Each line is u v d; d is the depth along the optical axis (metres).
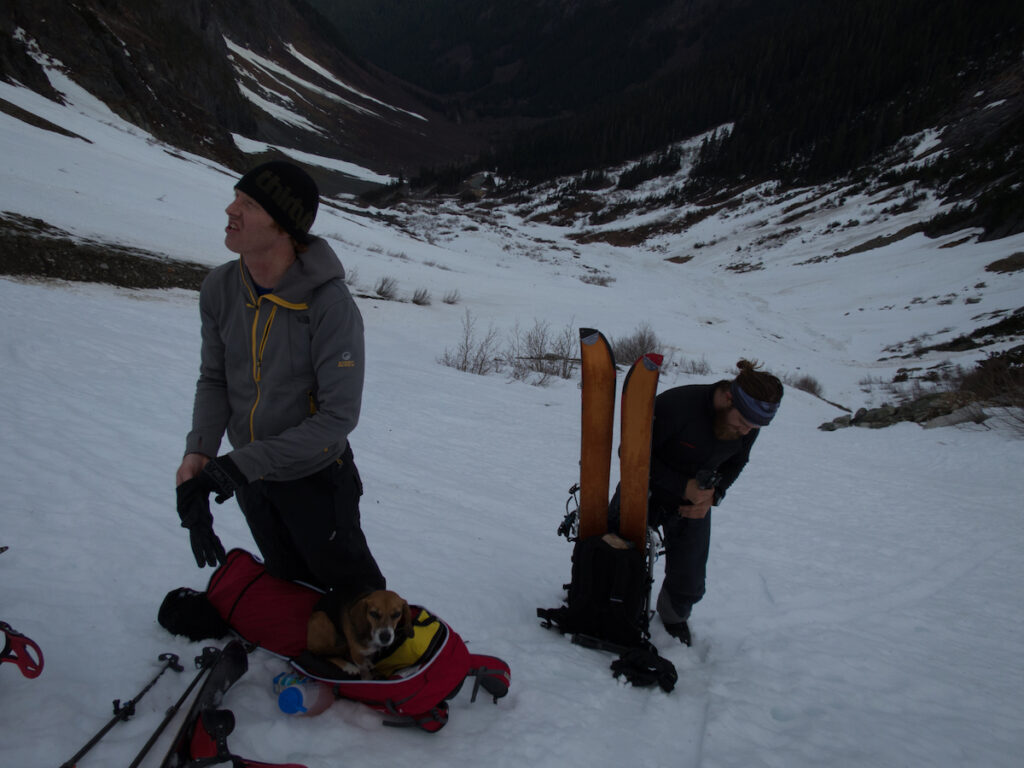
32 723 1.87
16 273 12.13
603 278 47.16
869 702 3.18
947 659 3.89
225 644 2.46
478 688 2.53
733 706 2.89
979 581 5.45
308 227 2.04
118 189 22.03
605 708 2.67
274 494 2.21
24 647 1.90
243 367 2.16
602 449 3.28
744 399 2.88
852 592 4.89
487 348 18.89
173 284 15.03
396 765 2.04
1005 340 27.67
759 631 3.99
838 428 14.39
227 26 147.50
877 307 38.56
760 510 7.09
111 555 2.97
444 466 7.01
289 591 2.41
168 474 4.40
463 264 38.97
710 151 100.06
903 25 109.31
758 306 41.00
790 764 2.50
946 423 13.58
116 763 1.79
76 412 5.35
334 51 197.50
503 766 2.15
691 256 65.44
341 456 2.31
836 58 108.19
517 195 102.12
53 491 3.55
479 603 3.42
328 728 2.14
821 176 79.44
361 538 2.39
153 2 85.69
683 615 3.52
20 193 16.30
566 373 17.69
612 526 3.50
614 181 101.88
